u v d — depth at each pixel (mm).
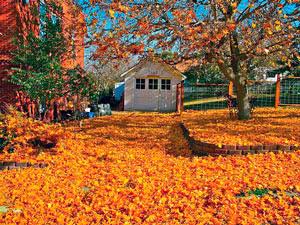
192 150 5617
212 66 12078
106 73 21688
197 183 3748
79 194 3648
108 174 4352
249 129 6391
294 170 4027
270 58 9945
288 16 6383
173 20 5672
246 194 3379
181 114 11062
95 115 12773
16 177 4371
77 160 5227
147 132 7547
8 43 8758
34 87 7891
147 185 3699
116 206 3234
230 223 2734
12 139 5660
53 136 6125
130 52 5551
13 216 3049
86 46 6355
